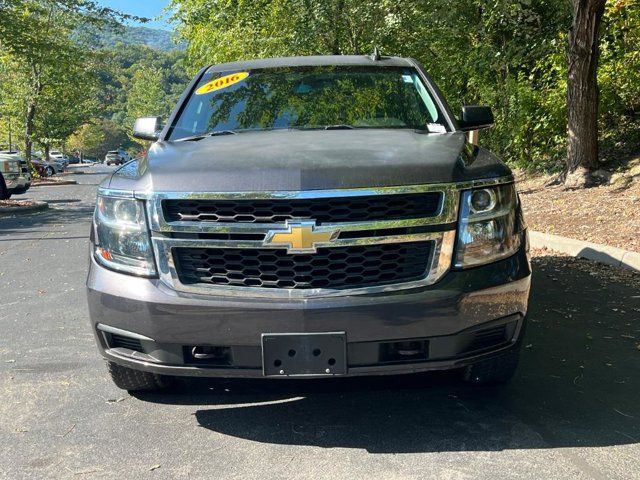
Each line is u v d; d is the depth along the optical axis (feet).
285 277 10.17
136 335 10.64
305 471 9.89
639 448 10.37
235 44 60.49
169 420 11.82
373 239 10.08
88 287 11.18
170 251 10.43
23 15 72.08
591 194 35.35
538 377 13.38
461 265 10.38
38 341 16.75
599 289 20.01
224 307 10.11
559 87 46.06
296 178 10.12
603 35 43.73
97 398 12.91
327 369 10.07
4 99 118.11
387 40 55.06
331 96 15.39
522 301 10.87
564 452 10.28
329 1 51.19
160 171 10.94
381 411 11.93
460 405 12.10
